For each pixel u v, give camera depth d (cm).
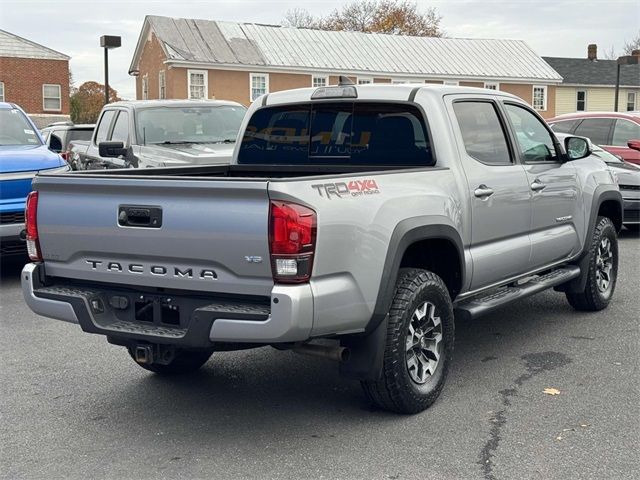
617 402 486
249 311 392
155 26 3819
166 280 421
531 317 704
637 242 1141
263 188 382
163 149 1010
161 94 3900
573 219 657
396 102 529
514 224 570
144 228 421
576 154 633
